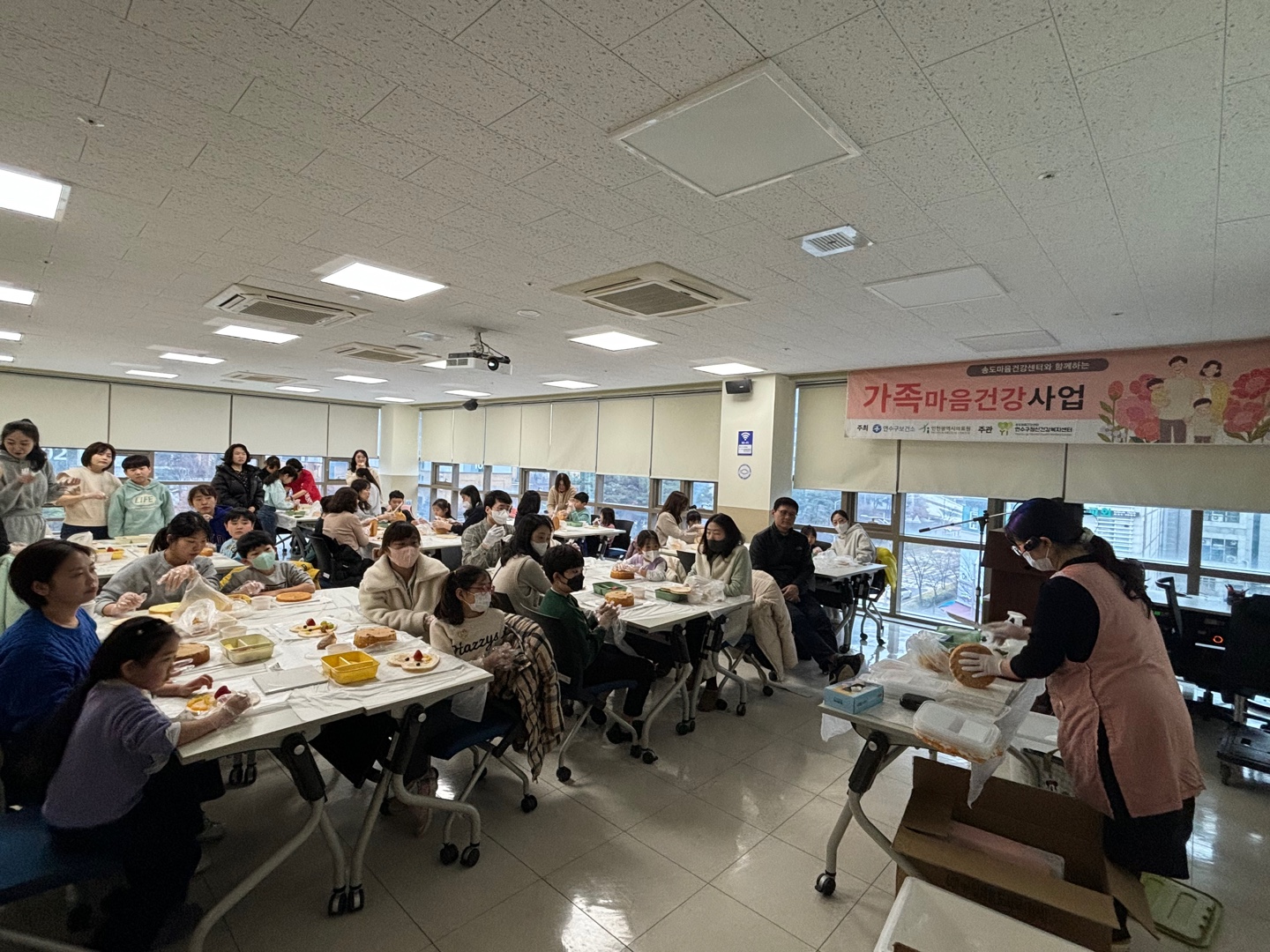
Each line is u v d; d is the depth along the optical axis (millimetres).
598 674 2965
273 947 1780
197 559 3123
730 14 1339
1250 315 3555
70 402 8688
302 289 3762
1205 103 1598
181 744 1514
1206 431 4344
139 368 7746
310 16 1373
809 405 6707
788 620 3842
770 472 6602
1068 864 1708
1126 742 1620
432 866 2162
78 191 2373
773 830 2465
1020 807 1806
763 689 4043
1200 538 4750
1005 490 5414
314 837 2299
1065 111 1663
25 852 1458
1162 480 4684
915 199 2244
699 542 3939
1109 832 1685
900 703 2010
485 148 1988
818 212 2383
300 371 7598
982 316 3799
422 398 10727
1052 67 1479
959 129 1771
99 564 3414
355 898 1926
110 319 4734
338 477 11656
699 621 3404
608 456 8719
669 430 7965
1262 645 3193
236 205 2496
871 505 6512
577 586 3074
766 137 1843
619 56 1500
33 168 2191
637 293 3547
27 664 1672
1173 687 1683
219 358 6680
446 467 12000
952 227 2488
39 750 1493
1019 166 1974
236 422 10297
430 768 2283
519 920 1924
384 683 1951
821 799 2721
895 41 1407
